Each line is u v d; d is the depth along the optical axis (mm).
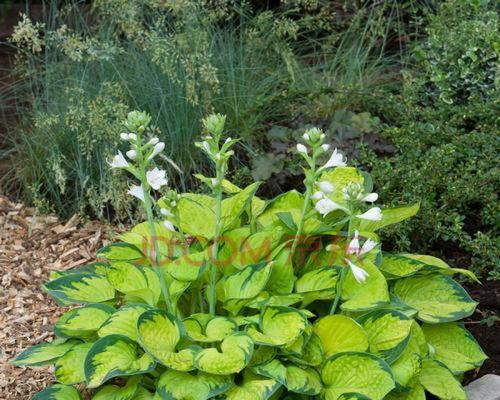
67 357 1265
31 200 2201
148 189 1224
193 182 2119
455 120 2006
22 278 1856
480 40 2096
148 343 1184
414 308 1360
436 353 1365
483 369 1514
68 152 2201
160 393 1166
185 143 2129
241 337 1181
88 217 2068
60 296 1333
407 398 1255
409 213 1464
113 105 1992
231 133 2189
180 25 2176
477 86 2127
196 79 2199
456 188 1812
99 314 1309
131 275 1319
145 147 1191
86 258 1956
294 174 2047
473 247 1750
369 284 1280
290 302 1266
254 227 1428
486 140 1916
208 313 1366
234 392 1173
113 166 1206
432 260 1456
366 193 1352
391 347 1235
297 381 1172
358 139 2070
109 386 1269
